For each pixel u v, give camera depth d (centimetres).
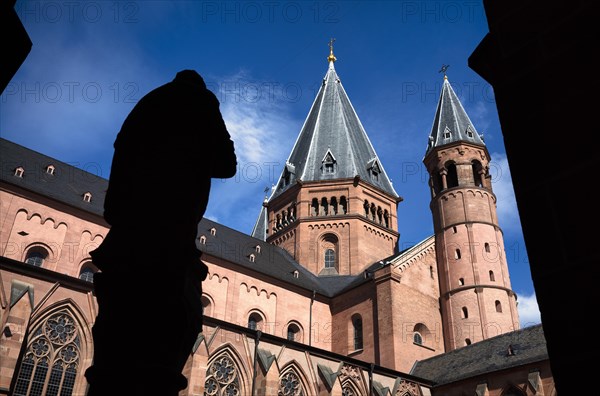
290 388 3756
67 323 3042
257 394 3519
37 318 2906
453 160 5956
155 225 513
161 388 447
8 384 2588
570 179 443
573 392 388
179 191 532
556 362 405
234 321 4756
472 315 5047
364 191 6500
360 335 5091
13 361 2641
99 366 459
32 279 2961
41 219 4028
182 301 480
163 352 461
